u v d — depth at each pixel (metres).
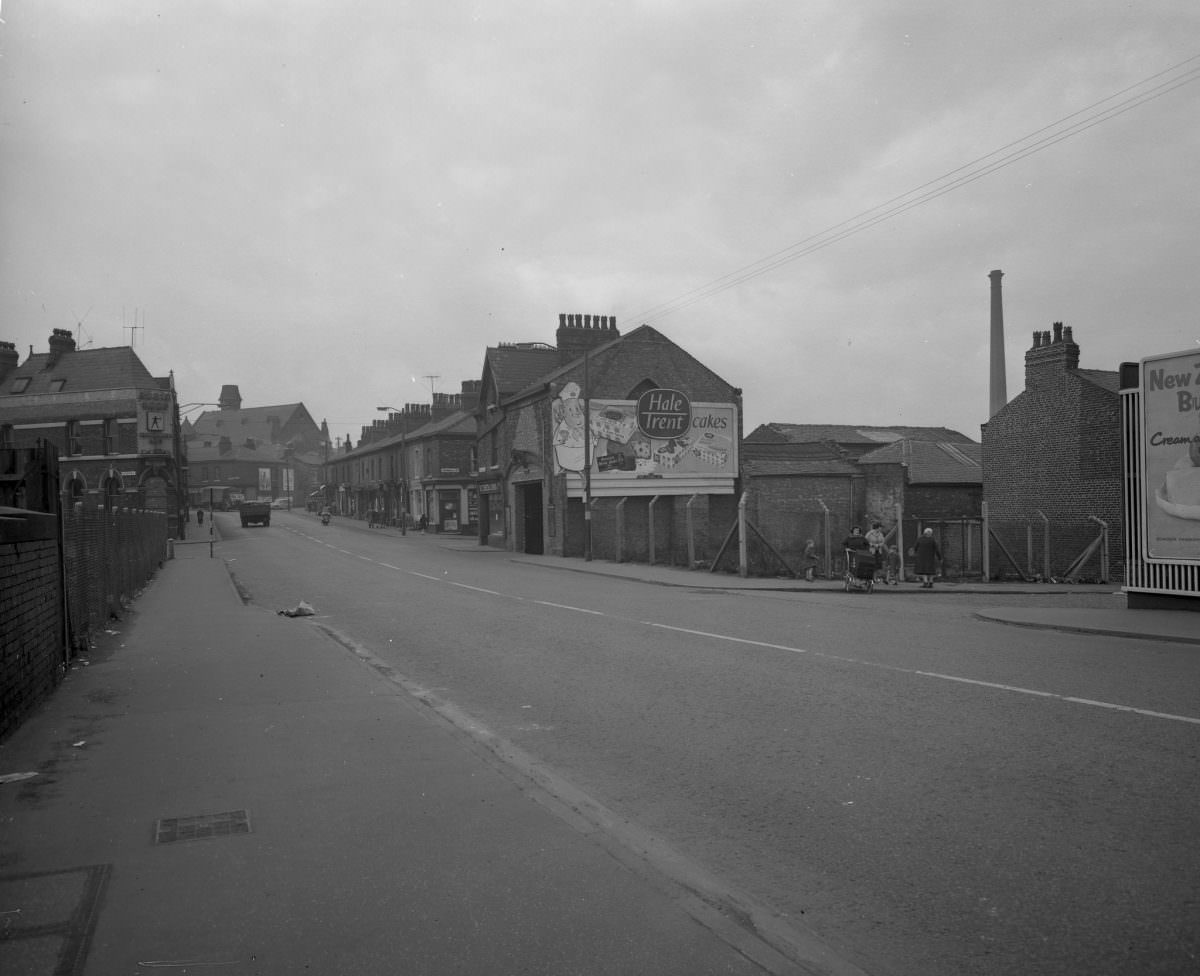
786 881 4.42
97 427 53.22
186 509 75.19
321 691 8.96
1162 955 3.63
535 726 7.74
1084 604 21.11
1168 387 15.88
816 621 15.36
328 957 3.52
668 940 3.64
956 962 3.60
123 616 16.38
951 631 13.88
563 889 4.12
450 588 23.12
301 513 104.75
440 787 5.67
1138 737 6.89
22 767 6.25
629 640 12.95
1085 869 4.47
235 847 4.68
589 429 34.47
